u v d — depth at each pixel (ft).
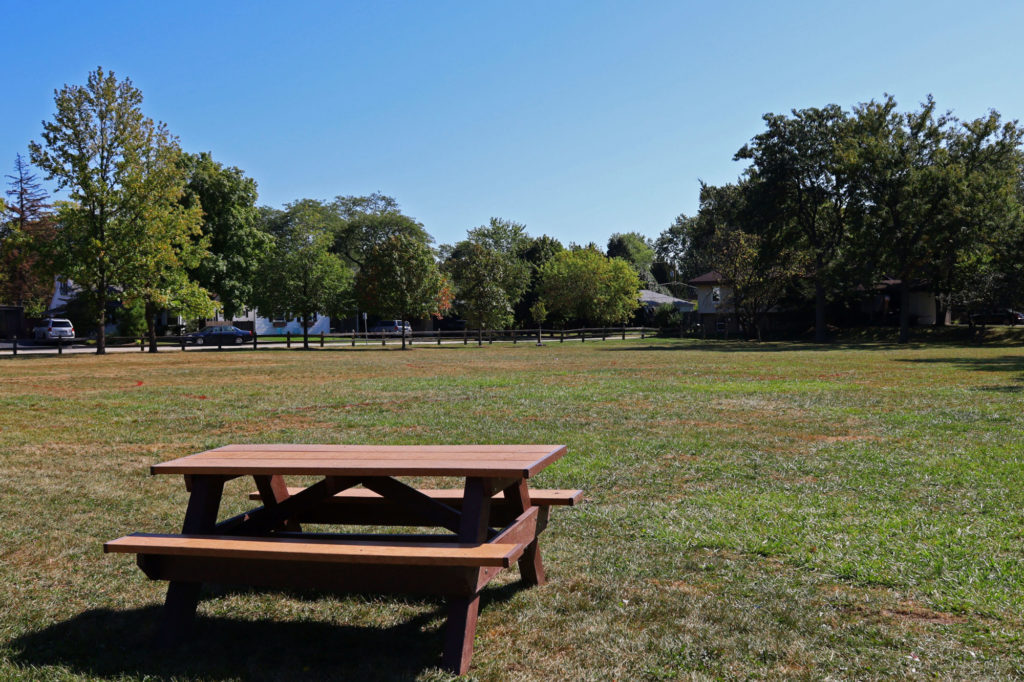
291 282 149.38
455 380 62.08
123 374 74.74
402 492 13.08
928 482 21.06
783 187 167.22
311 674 10.23
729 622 11.66
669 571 14.14
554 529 17.06
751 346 143.13
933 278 152.15
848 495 19.90
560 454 12.69
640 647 10.79
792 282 182.70
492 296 193.77
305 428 33.94
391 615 12.46
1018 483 20.48
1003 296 140.26
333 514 14.52
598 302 229.86
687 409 39.50
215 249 177.37
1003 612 11.75
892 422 33.37
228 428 34.40
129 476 23.59
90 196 123.44
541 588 13.34
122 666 10.65
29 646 11.35
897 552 14.92
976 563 14.15
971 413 35.63
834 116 166.50
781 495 19.99
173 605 11.53
